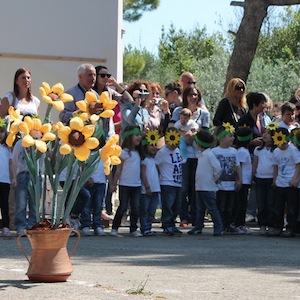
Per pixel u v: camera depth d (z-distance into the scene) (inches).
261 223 523.5
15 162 468.1
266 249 429.1
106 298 253.9
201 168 511.8
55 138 281.6
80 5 708.7
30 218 474.0
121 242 451.2
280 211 514.9
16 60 704.4
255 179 528.1
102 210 522.3
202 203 513.0
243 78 781.3
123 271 328.2
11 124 292.5
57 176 288.8
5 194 475.8
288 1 775.1
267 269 344.5
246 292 279.3
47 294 258.4
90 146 279.4
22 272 311.9
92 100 288.7
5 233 470.6
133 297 258.8
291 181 510.9
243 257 388.5
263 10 776.9
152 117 570.3
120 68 745.6
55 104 287.9
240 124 555.2
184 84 588.7
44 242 283.4
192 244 448.1
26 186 470.6
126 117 539.2
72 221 484.4
